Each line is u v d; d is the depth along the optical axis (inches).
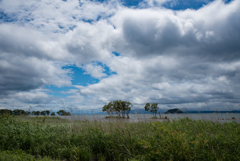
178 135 188.9
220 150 180.1
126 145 221.5
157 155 177.5
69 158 219.1
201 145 183.3
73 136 272.7
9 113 460.4
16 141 268.2
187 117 381.1
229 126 287.9
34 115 505.0
